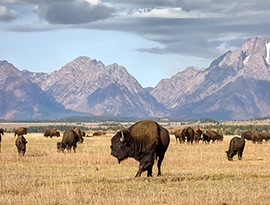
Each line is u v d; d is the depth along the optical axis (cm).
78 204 1564
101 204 1555
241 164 3189
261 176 2256
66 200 1609
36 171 2692
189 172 2564
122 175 2436
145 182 2031
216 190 1741
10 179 2212
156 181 2094
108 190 1827
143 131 2253
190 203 1525
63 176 2373
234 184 1948
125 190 1816
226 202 1551
